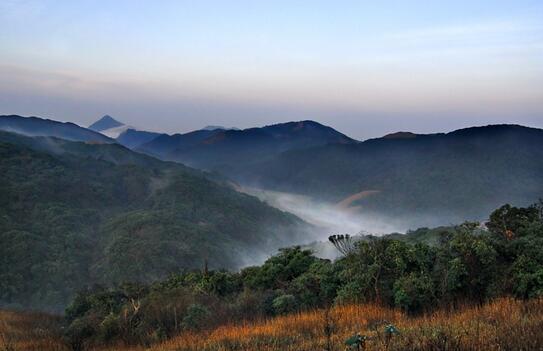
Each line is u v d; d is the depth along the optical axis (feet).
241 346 24.11
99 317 51.75
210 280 56.54
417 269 34.68
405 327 23.15
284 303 38.70
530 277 29.04
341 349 18.89
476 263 31.99
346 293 35.19
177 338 33.76
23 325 77.46
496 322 19.98
